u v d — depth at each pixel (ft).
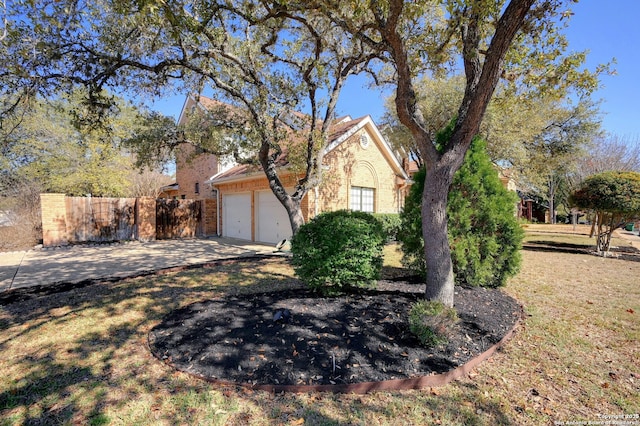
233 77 24.09
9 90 17.19
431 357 10.51
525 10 10.90
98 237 46.29
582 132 51.01
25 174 51.08
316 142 26.91
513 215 18.39
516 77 17.04
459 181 17.93
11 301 17.28
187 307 15.44
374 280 16.67
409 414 8.20
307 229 16.58
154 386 9.27
